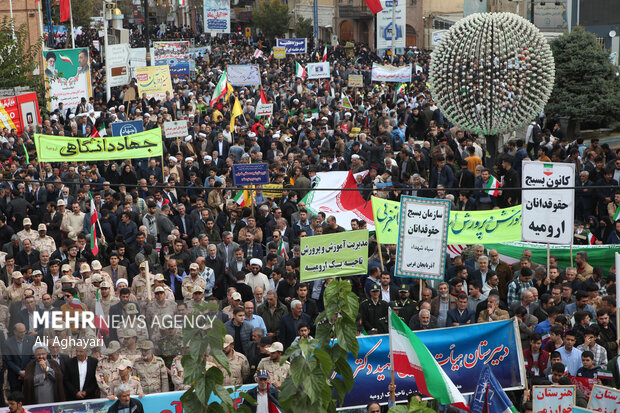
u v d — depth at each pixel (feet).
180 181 74.54
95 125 106.52
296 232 61.11
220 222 64.75
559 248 54.75
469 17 91.25
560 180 50.78
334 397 37.19
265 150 93.30
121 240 53.31
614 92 113.29
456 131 89.76
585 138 113.80
